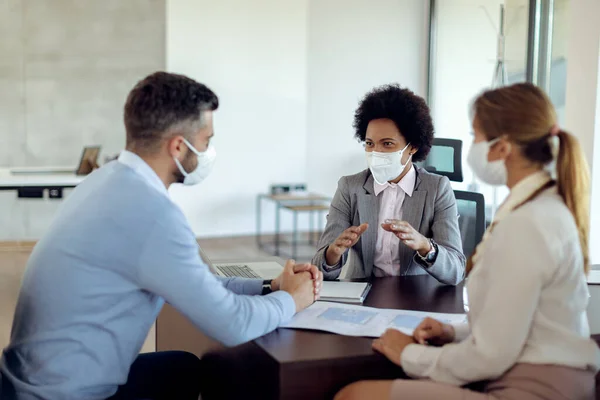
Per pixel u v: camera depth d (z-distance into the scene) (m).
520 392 1.31
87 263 1.49
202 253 2.36
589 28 3.83
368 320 1.68
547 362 1.32
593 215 3.88
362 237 2.31
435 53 7.29
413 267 2.29
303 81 7.38
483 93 1.44
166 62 6.96
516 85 1.40
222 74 7.07
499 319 1.29
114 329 1.53
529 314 1.29
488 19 5.95
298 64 7.34
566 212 1.34
